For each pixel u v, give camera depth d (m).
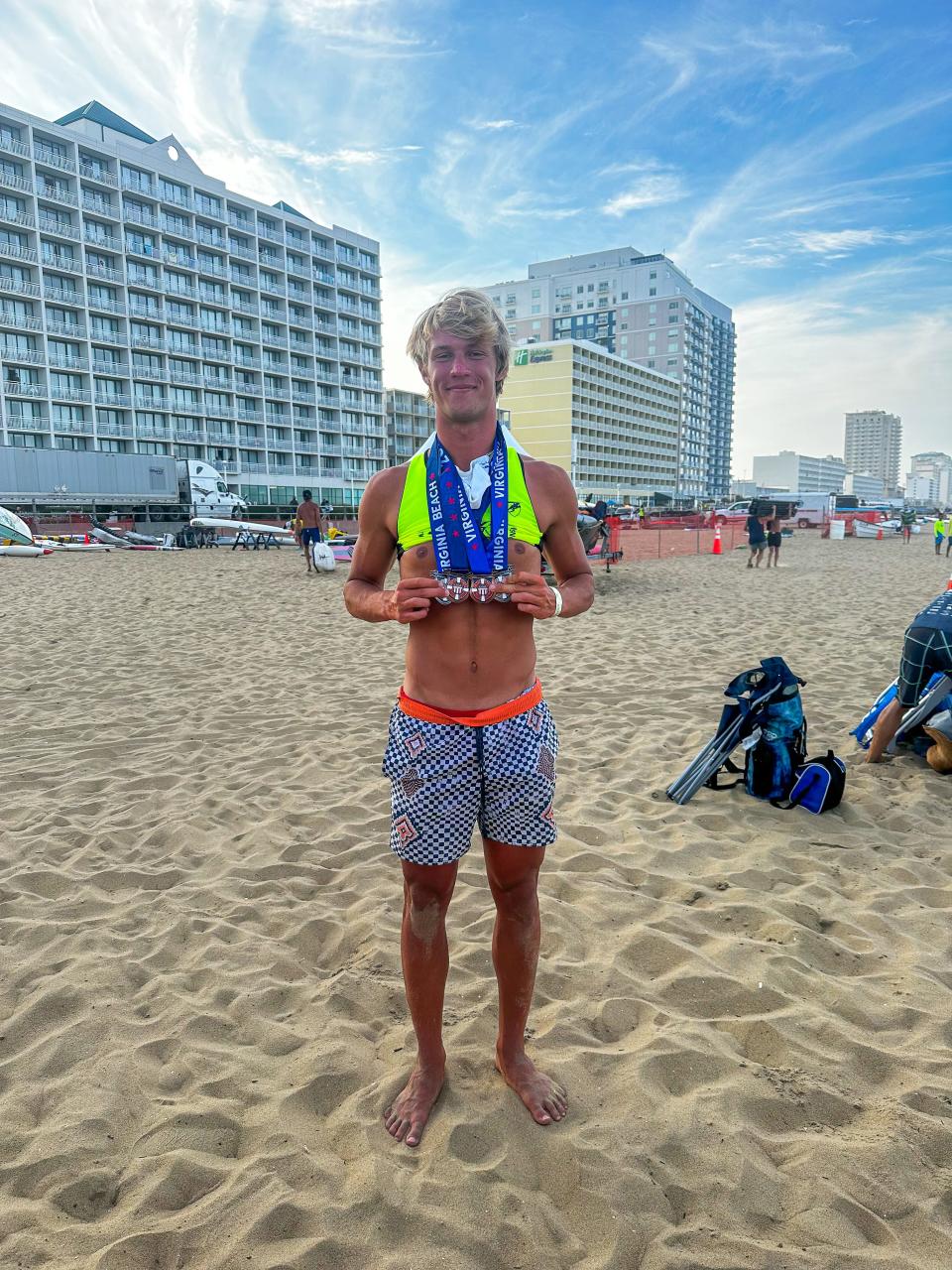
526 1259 1.59
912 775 4.44
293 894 3.25
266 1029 2.35
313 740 5.31
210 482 37.81
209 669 7.66
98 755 5.06
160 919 3.03
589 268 168.12
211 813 4.11
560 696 6.50
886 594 13.70
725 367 190.38
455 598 1.71
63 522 32.16
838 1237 1.62
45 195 56.31
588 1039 2.28
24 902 3.14
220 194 67.81
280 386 76.81
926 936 2.83
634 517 49.88
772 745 4.12
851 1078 2.10
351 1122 1.95
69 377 59.28
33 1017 2.40
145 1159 1.86
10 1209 1.71
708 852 3.56
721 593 13.95
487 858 1.97
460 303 1.72
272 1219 1.67
